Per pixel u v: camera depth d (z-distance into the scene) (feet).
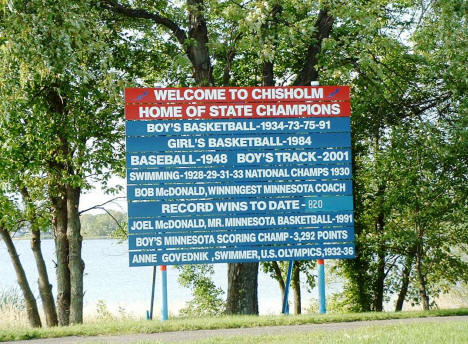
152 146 44.70
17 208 68.69
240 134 45.39
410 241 65.36
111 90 52.29
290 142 45.70
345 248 45.70
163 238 44.42
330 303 82.12
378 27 57.88
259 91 45.65
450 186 60.80
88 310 92.53
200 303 85.92
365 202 73.00
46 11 45.96
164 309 44.45
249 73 76.54
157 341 32.42
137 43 71.61
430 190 60.70
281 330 36.55
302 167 45.70
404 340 29.45
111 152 68.39
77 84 63.52
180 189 44.73
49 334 35.91
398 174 64.18
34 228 69.56
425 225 63.82
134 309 100.42
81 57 53.67
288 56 74.08
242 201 45.16
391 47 59.98
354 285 77.36
